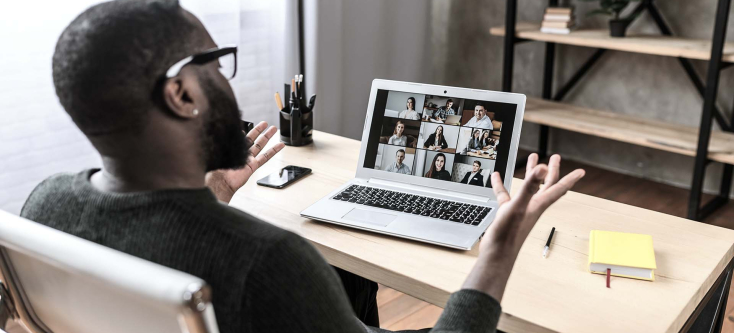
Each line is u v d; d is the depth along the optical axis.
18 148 2.22
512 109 1.39
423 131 1.46
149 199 0.70
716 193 3.16
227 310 0.66
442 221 1.28
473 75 3.87
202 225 0.69
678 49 2.68
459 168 1.42
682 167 3.24
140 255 0.71
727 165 3.03
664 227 1.29
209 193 0.74
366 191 1.43
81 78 0.67
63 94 0.69
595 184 3.29
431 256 1.17
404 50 3.63
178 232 0.69
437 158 1.44
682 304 1.02
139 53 0.67
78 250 0.65
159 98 0.70
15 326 2.04
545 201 0.89
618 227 1.29
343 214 1.31
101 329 0.75
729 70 2.97
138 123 0.69
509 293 1.05
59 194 0.79
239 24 2.69
